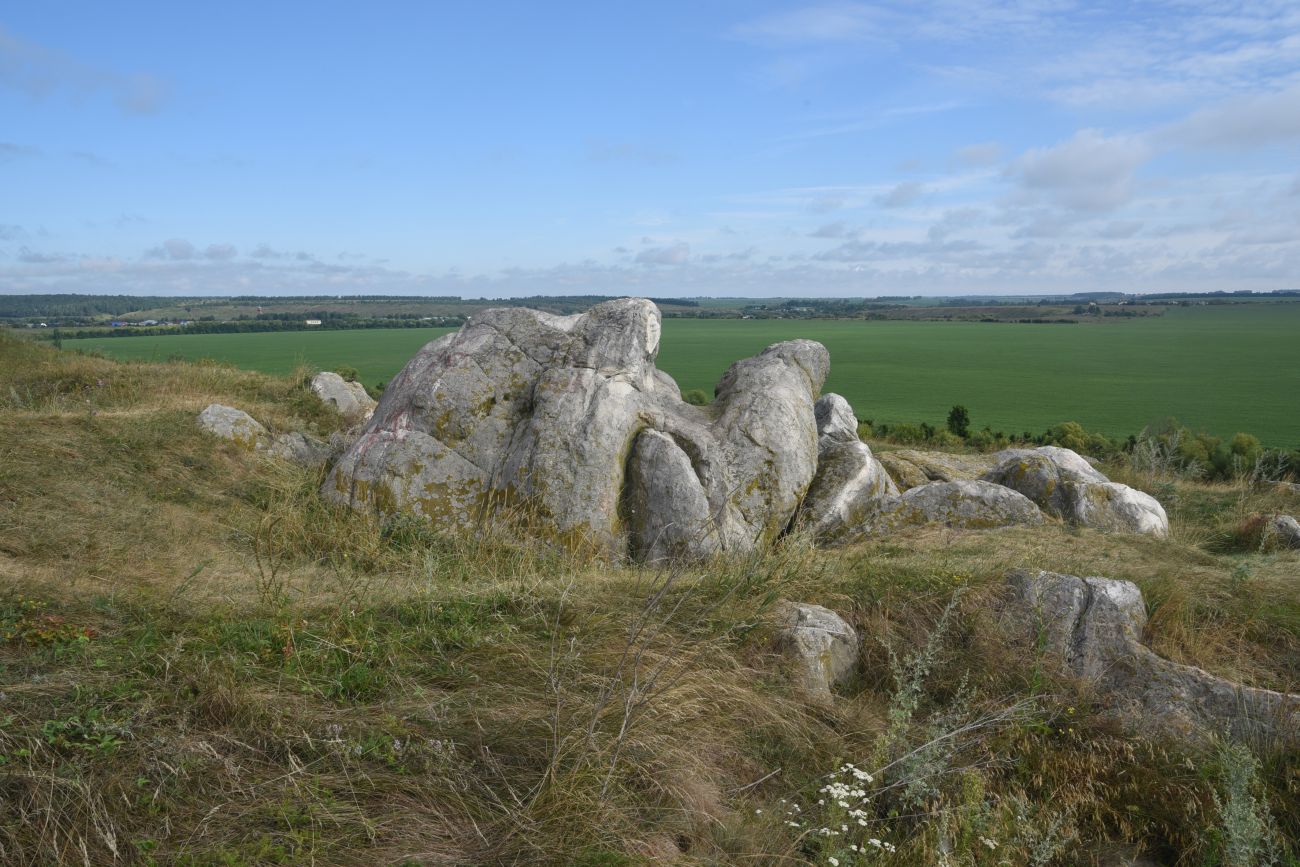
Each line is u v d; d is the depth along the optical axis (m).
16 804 3.92
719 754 5.49
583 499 10.12
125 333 94.19
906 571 7.98
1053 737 6.31
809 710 6.17
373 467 10.70
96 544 7.94
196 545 8.69
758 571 7.96
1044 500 11.67
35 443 10.73
